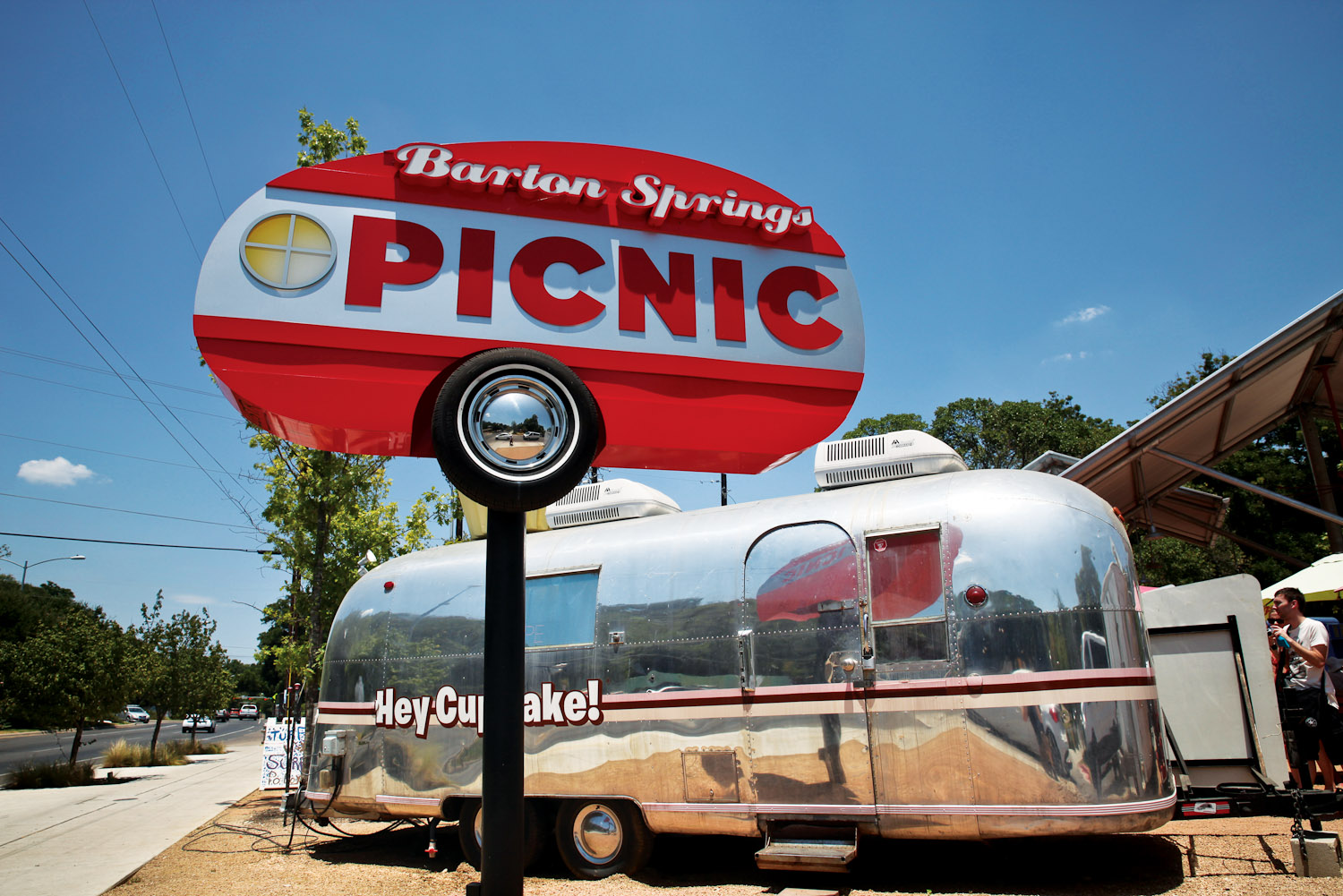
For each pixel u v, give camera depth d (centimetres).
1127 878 526
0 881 676
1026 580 529
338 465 1234
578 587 681
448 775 693
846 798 546
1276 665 669
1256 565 1916
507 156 492
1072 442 3058
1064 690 506
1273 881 488
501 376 404
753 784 577
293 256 457
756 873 620
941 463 631
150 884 657
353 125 1245
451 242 478
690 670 616
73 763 1599
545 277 486
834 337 524
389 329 460
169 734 3853
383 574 794
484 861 371
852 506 605
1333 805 587
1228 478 888
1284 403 1120
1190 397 855
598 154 508
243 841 858
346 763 749
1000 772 508
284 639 1464
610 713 638
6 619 4900
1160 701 648
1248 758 617
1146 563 2075
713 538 643
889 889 548
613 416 482
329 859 752
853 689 556
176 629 2167
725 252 517
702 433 493
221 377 436
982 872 575
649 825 612
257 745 2923
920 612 550
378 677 746
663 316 498
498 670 385
